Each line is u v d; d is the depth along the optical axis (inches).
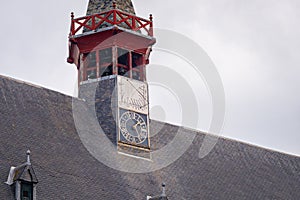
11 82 3277.6
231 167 3631.9
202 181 3467.0
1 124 3100.4
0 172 2920.8
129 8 3575.3
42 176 3019.2
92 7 3565.5
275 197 3622.0
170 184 3353.8
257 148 3828.7
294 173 3821.4
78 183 3097.9
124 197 3171.8
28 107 3248.0
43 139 3166.8
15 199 2874.0
